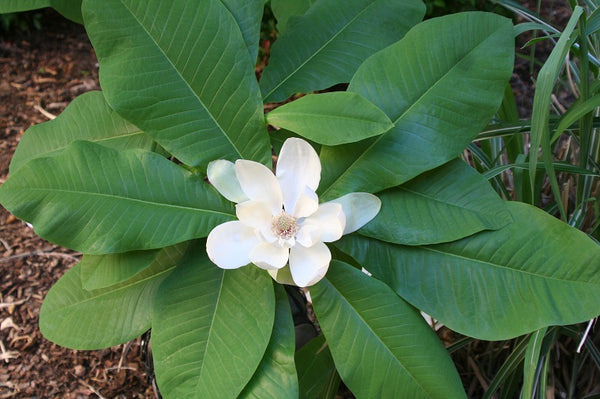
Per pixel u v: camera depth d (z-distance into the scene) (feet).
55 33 7.39
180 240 2.15
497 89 2.27
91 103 2.56
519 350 2.88
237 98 2.31
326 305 2.24
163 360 2.18
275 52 2.71
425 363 2.22
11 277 4.74
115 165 2.19
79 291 2.49
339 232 2.04
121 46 2.25
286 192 2.14
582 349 3.23
